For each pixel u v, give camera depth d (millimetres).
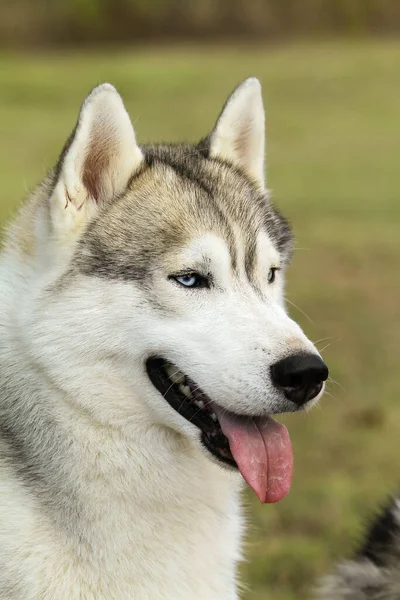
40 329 4945
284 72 44625
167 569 5016
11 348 5078
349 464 9719
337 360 12703
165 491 5082
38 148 29516
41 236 5180
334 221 21328
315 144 31453
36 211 5371
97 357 4953
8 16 57344
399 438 10352
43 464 4965
